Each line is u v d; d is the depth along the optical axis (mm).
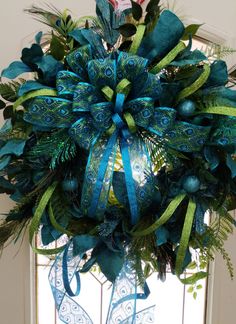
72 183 1165
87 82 1106
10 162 1165
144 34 1132
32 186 1223
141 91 1088
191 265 1412
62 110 1086
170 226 1198
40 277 1753
